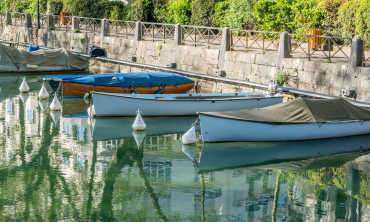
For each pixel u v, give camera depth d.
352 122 16.64
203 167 13.61
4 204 10.63
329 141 16.42
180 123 18.70
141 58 28.59
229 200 11.27
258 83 21.05
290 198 11.48
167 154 14.76
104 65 29.75
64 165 13.41
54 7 43.06
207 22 29.78
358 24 21.94
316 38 21.50
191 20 30.81
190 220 10.11
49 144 15.38
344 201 11.34
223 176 12.94
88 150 14.91
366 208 10.95
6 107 20.59
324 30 23.42
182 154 14.78
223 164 13.93
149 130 17.58
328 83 18.97
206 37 28.75
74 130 17.22
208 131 15.74
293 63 20.19
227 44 23.42
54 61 29.52
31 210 10.34
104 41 31.61
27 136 16.23
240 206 10.95
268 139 16.03
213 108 19.41
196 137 16.84
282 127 15.91
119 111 19.09
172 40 28.11
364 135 17.11
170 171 13.21
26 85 24.00
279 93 19.88
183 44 26.61
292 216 10.45
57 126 17.69
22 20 44.72
